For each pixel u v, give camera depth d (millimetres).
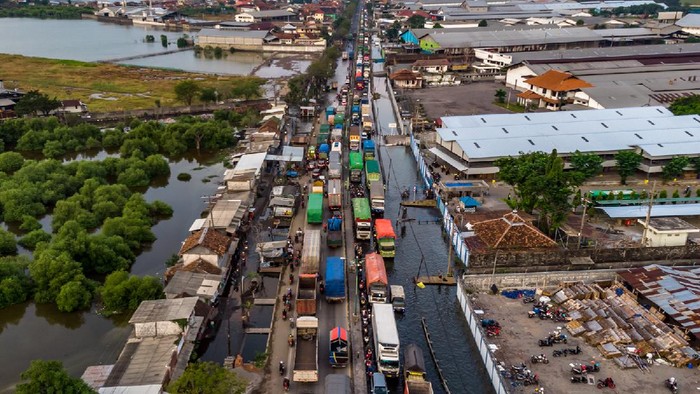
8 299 80500
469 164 121562
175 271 83125
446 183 116562
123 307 78875
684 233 91875
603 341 69125
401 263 93250
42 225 108500
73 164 129000
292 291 82250
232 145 161000
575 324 72688
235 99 197000
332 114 175000
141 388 56875
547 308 77188
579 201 98750
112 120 177875
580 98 183875
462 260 91188
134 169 131250
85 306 79688
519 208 100250
